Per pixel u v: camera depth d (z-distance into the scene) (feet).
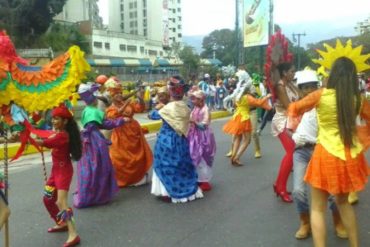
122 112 25.91
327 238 17.98
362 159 14.44
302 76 16.85
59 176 17.92
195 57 174.81
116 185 23.91
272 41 20.94
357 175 14.08
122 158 26.17
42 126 17.57
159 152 23.65
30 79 15.11
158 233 19.29
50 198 18.86
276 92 20.66
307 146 17.40
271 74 20.84
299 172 17.57
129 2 410.31
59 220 19.22
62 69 15.67
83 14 276.21
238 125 31.94
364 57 16.10
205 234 19.02
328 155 14.12
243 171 30.83
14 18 139.44
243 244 17.81
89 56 184.34
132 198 24.49
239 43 129.08
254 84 33.78
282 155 36.42
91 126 23.02
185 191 23.61
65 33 171.12
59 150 17.72
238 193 25.13
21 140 15.76
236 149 32.53
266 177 28.91
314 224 14.64
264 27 107.14
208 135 25.90
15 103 14.96
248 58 150.20
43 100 15.26
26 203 24.18
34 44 146.61
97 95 25.18
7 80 14.71
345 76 13.99
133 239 18.71
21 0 140.87
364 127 15.17
